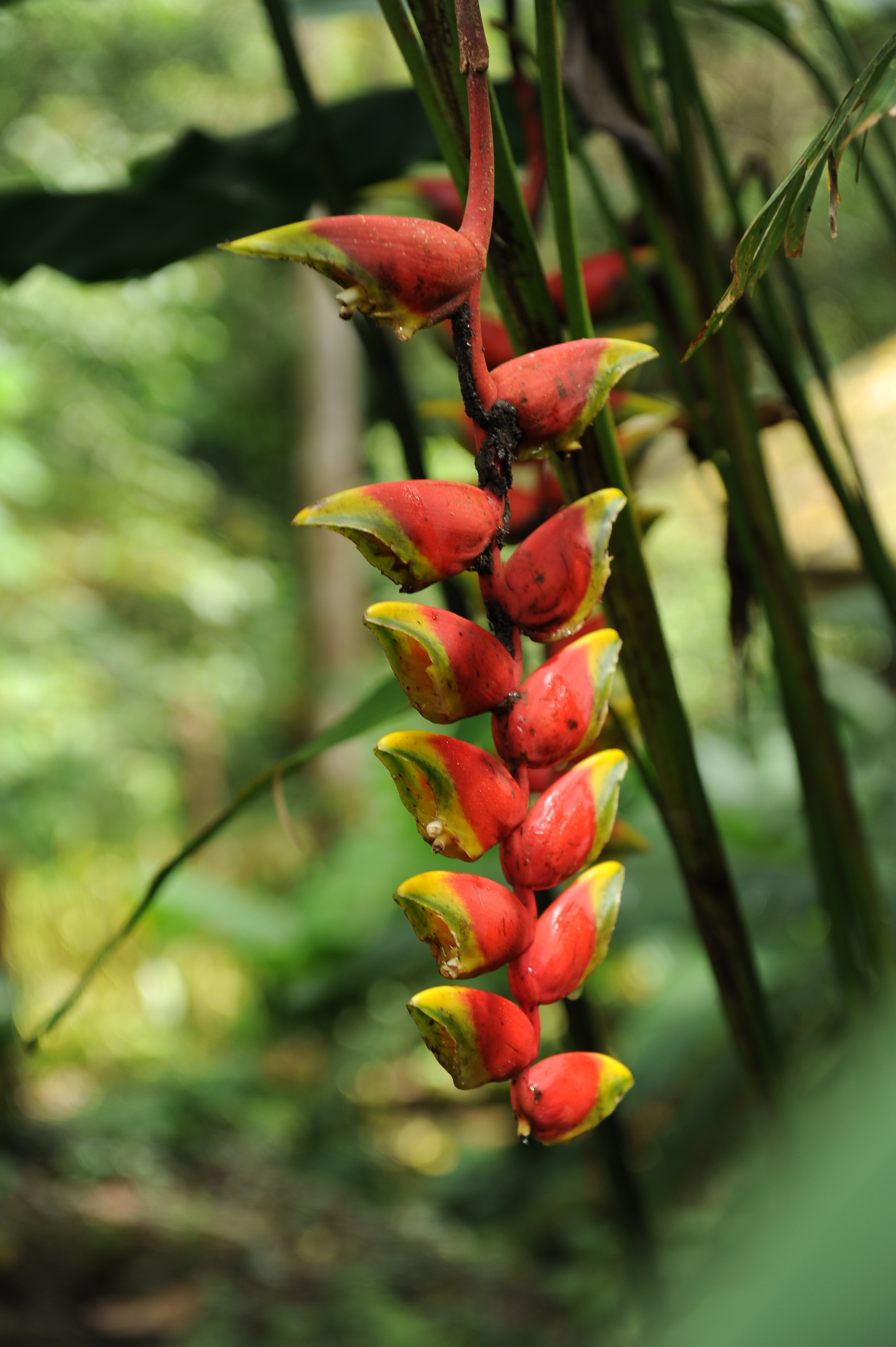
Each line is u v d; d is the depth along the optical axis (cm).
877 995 204
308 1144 1152
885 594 223
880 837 651
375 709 194
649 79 205
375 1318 731
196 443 2166
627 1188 235
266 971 1284
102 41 1619
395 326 130
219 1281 807
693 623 1597
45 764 1461
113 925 1495
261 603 2020
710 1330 82
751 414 201
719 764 931
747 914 560
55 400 1711
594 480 167
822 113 1230
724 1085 474
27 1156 1008
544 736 136
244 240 128
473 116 133
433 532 131
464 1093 1321
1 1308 730
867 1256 74
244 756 1958
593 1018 234
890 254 928
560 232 163
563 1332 679
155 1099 1180
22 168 1570
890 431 786
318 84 1811
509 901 135
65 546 1730
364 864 1305
